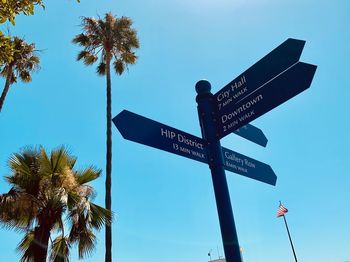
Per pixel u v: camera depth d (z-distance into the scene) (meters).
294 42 2.88
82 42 19.44
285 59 2.93
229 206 2.90
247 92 3.18
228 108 3.33
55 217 10.15
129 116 3.20
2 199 9.92
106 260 12.88
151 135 3.24
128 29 19.80
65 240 10.26
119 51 19.73
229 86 3.40
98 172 11.61
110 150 16.08
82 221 10.23
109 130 16.77
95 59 20.00
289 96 2.81
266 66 3.08
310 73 2.71
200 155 3.29
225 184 3.03
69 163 11.38
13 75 20.58
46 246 9.80
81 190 11.09
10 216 10.09
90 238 10.44
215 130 3.33
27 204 10.09
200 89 3.55
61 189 10.10
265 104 2.99
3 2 4.42
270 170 4.14
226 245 2.68
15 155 10.72
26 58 20.53
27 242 10.56
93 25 19.31
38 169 10.70
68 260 10.24
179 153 3.31
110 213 11.02
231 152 3.63
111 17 19.80
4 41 4.98
